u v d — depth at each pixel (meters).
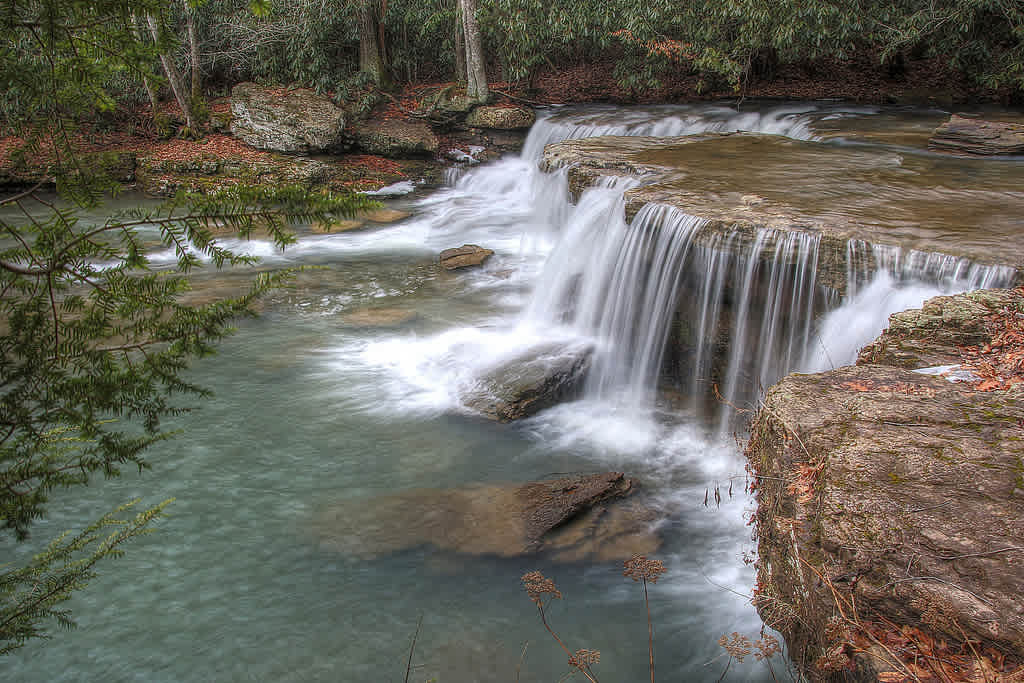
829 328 7.36
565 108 22.95
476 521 6.00
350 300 11.58
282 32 22.03
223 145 20.11
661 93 23.31
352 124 21.34
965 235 7.32
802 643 3.43
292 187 2.41
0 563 5.41
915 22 18.75
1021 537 3.09
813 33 18.91
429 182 20.56
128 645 4.78
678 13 21.03
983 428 3.85
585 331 10.16
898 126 16.05
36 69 2.52
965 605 2.83
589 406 8.50
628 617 5.11
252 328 10.22
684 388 8.77
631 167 11.91
